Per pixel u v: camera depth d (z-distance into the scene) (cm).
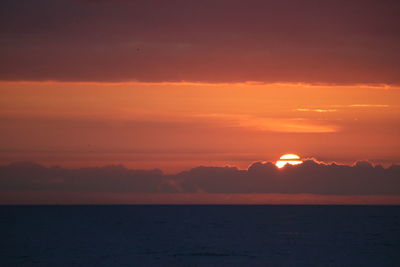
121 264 7731
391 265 7725
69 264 7669
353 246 9944
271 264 7781
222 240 11250
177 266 7588
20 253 8812
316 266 7612
